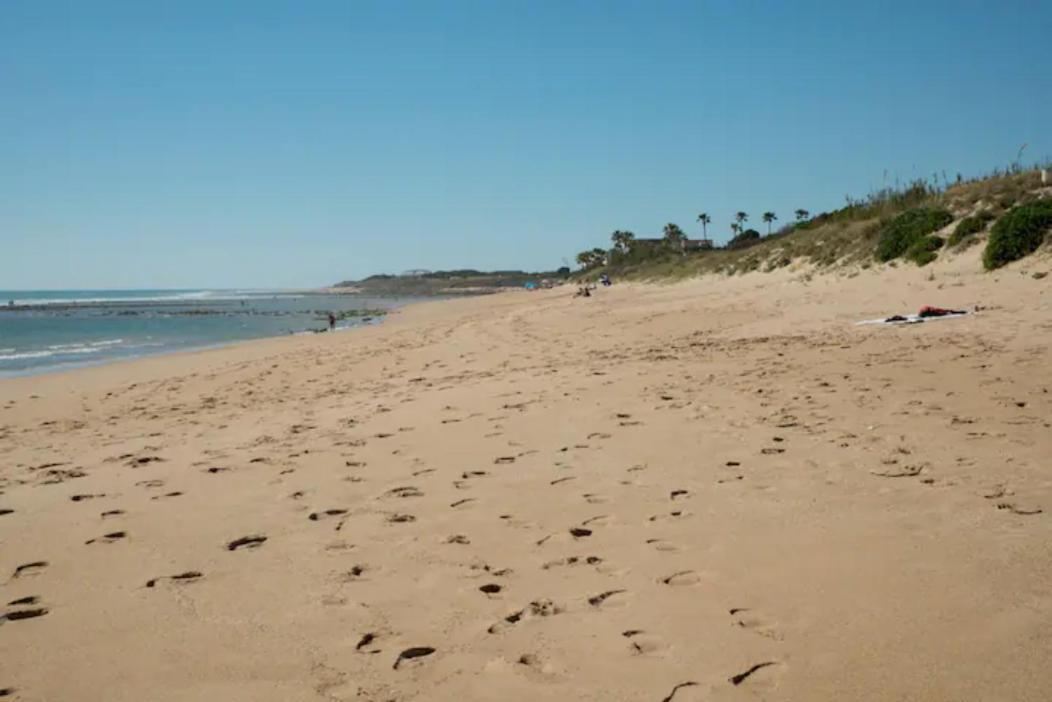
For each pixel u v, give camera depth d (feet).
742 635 9.83
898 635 9.46
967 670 8.54
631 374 34.50
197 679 9.45
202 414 34.88
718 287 109.60
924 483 15.60
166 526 15.94
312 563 13.41
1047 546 11.84
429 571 12.78
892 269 70.13
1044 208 55.98
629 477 17.78
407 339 76.48
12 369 70.79
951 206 73.36
